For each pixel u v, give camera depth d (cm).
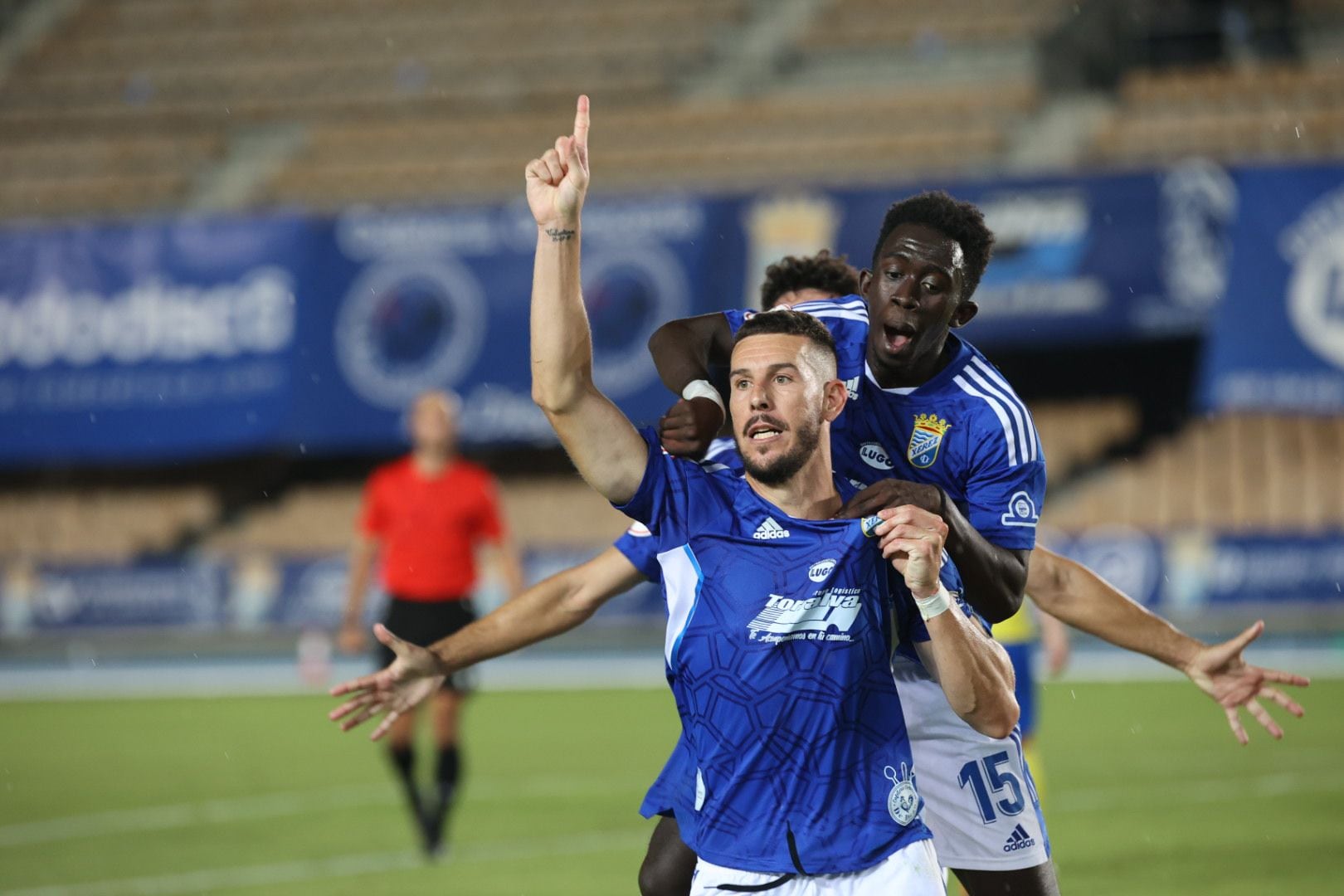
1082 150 4434
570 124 4981
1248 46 4675
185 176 5081
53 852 1656
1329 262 3547
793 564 747
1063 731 2394
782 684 743
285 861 1588
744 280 3716
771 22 5272
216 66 5516
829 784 744
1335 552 3447
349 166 4991
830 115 4772
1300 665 3128
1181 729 2398
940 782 943
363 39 5503
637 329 3759
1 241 4153
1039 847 958
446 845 1655
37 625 3959
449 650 913
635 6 5441
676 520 769
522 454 4294
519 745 2394
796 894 746
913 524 717
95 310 4097
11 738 2605
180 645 3881
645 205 3778
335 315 3981
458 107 5169
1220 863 1486
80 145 5269
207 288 4053
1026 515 848
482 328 3903
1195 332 3588
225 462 4459
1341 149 4272
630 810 1847
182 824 1812
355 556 1839
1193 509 3884
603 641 3759
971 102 4725
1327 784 1911
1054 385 4141
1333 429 3972
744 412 749
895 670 934
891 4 5212
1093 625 976
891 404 872
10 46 5716
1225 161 3634
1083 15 4759
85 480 4500
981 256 862
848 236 3684
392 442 3925
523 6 5488
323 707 2962
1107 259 3625
